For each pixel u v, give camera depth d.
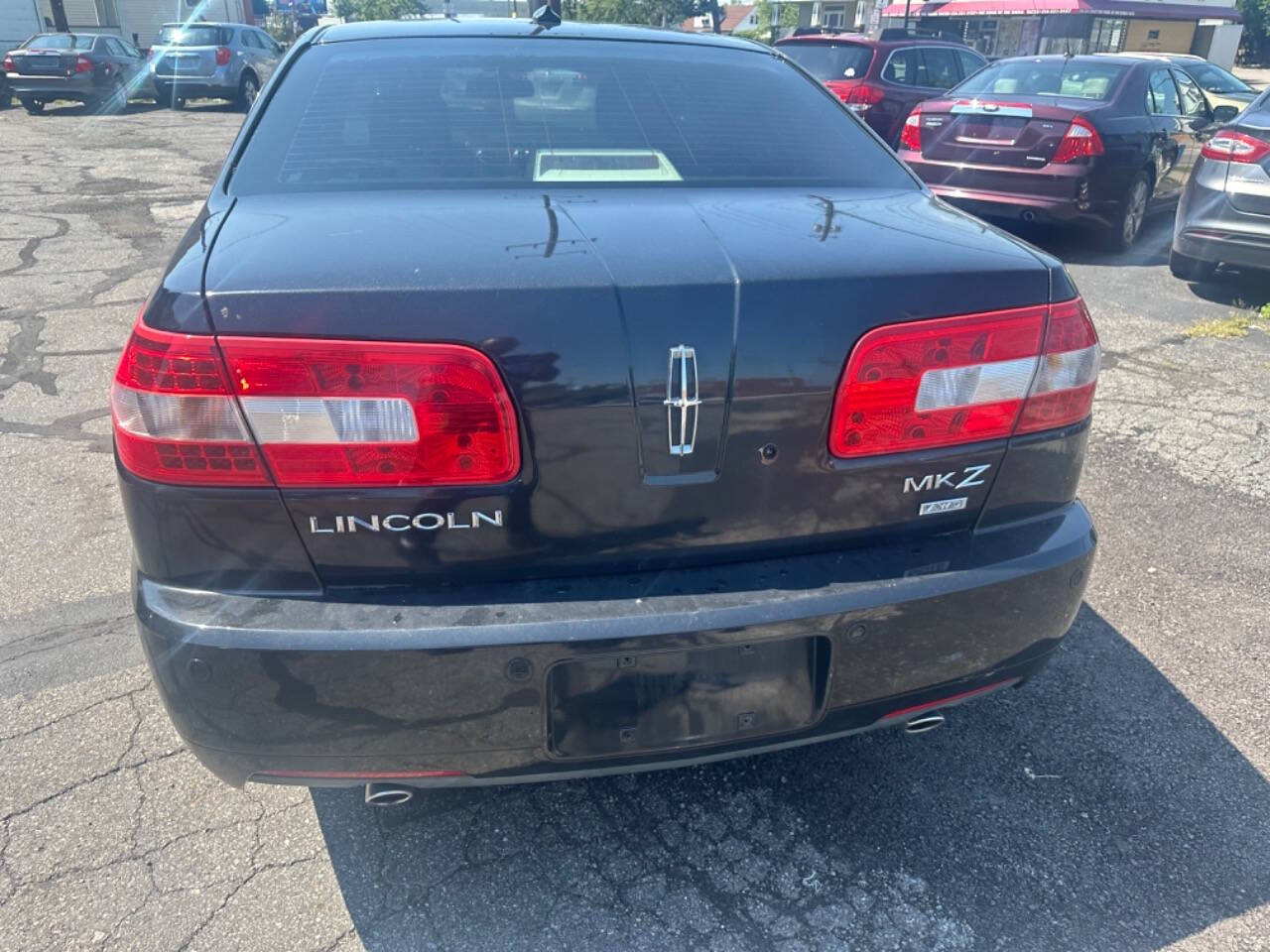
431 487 1.72
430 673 1.73
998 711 2.71
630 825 2.31
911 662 1.98
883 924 2.07
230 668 1.72
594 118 2.54
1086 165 7.05
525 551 1.80
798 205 2.25
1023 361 1.96
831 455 1.87
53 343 5.49
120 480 1.76
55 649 2.88
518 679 1.76
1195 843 2.28
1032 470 2.05
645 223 2.02
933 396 1.90
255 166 2.31
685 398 1.75
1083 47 31.48
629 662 1.80
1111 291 6.75
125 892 2.09
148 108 18.88
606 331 1.71
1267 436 4.44
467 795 2.39
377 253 1.81
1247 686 2.82
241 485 1.69
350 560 1.75
